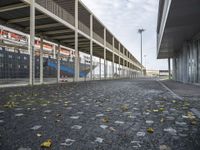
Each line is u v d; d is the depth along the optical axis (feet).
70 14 59.16
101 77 93.04
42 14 45.37
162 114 14.46
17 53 47.88
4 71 43.39
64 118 12.99
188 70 59.36
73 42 76.59
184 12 31.96
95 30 93.91
